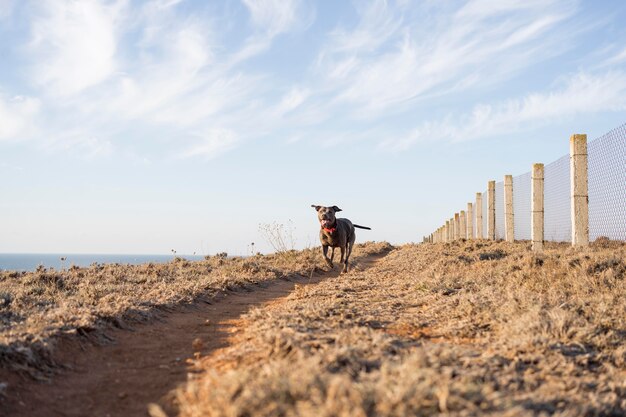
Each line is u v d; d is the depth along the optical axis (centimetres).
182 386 496
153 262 1859
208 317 880
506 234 2019
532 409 384
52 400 489
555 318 648
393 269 1590
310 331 617
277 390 360
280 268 1686
